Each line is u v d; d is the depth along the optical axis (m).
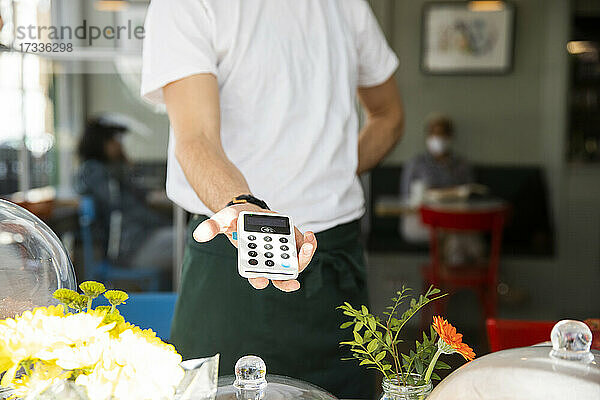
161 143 3.20
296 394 0.74
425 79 6.16
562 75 5.58
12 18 2.88
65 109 3.06
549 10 5.96
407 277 4.92
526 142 6.14
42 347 0.62
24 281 0.79
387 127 1.63
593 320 1.09
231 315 1.33
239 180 1.10
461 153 6.19
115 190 3.21
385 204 4.82
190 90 1.23
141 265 3.29
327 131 1.35
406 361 0.81
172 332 1.40
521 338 1.39
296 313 1.33
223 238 1.31
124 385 0.61
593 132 5.62
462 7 6.06
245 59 1.30
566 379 0.60
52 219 3.14
